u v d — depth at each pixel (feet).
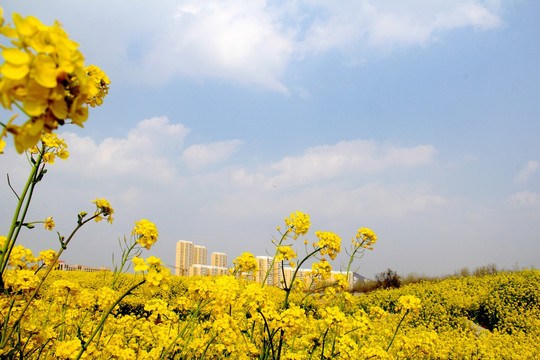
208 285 11.53
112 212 9.18
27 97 2.94
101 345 10.68
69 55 3.00
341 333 15.53
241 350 13.23
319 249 14.49
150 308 13.53
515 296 40.93
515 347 25.05
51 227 9.75
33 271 10.05
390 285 77.46
